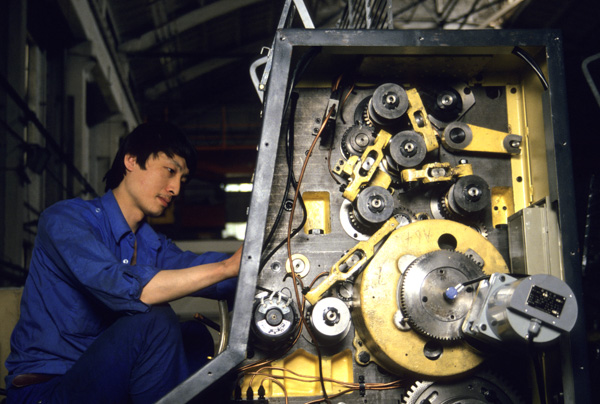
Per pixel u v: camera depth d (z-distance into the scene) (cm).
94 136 959
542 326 161
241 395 193
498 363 191
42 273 181
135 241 199
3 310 256
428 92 217
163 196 201
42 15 704
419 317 174
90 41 777
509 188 213
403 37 191
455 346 180
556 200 189
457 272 178
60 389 161
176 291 168
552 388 186
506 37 193
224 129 1334
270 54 200
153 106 1467
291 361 198
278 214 198
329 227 206
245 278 169
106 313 183
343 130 211
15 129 539
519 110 218
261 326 184
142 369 166
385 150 202
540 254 190
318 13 1200
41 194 675
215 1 1093
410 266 178
